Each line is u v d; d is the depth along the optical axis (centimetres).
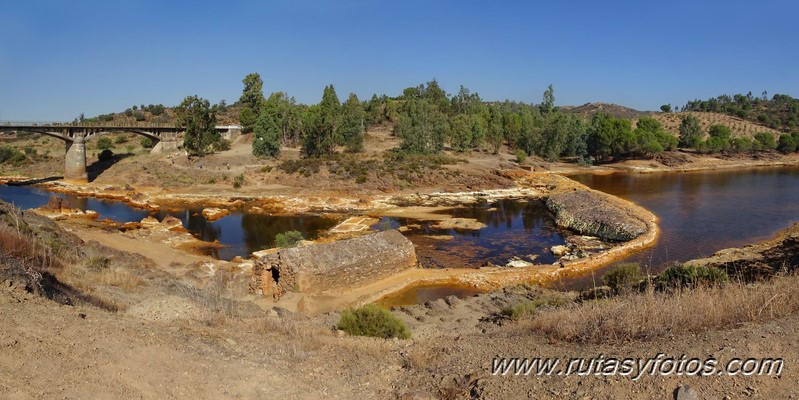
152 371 943
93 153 10750
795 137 14100
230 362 1052
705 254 3975
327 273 2747
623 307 1194
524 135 12350
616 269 2703
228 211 6209
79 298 1575
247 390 929
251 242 4653
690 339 970
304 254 2738
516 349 1138
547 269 3516
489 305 2453
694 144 13288
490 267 3600
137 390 859
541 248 4394
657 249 4141
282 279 2666
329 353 1220
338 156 8906
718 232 4791
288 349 1209
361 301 2675
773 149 13962
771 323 1008
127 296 1902
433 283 3167
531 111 16488
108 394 829
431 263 3806
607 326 1111
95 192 7450
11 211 2959
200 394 884
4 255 1728
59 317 1148
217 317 1533
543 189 7856
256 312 2003
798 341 882
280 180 7894
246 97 14150
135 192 7425
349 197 6962
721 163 12412
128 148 10931
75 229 4547
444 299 2572
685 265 2398
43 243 2316
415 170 8181
